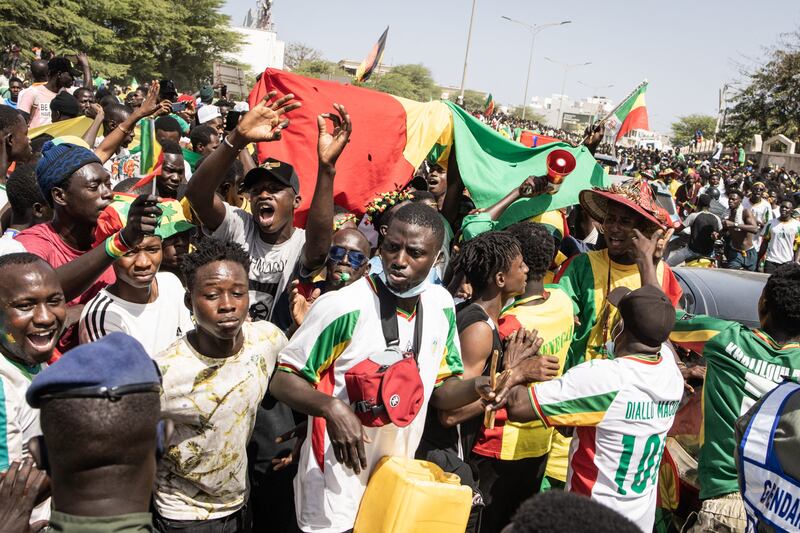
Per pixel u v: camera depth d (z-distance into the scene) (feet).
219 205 12.91
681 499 13.29
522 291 12.07
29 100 28.91
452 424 10.46
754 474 8.91
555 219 20.13
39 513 8.77
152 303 11.14
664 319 10.12
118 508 5.73
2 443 8.18
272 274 13.32
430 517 8.72
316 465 9.32
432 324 9.73
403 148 17.84
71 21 118.32
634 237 13.51
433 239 9.23
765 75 163.63
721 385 11.25
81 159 11.26
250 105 17.25
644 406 10.08
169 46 178.09
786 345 10.96
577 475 10.48
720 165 118.62
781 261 42.50
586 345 14.61
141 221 9.89
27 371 8.70
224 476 9.57
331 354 9.20
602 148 59.11
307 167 16.52
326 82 17.47
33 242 11.27
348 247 12.55
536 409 10.12
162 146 16.25
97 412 5.55
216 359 9.41
